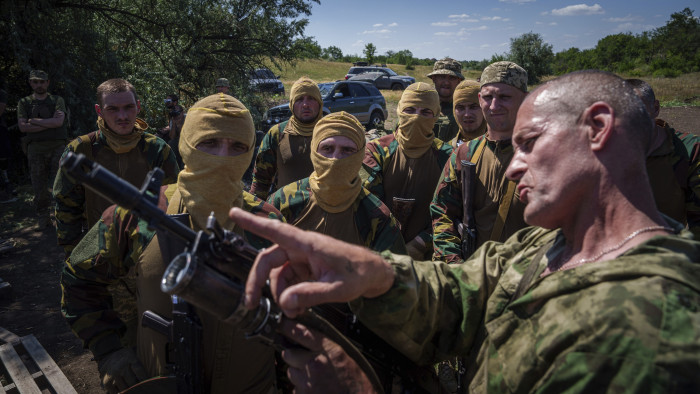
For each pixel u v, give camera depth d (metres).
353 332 1.47
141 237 1.64
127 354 1.79
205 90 11.93
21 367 3.17
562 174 1.04
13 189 7.79
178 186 1.77
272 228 0.99
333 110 14.90
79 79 8.61
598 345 0.85
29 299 4.60
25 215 6.77
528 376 0.98
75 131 8.39
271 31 12.29
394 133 3.62
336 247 1.01
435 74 5.00
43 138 6.09
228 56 12.55
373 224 2.30
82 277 1.79
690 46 60.00
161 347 1.59
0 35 7.89
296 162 3.85
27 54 7.69
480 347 1.23
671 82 37.91
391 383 1.48
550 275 1.04
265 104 13.91
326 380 1.10
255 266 1.02
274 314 1.09
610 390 0.83
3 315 4.30
